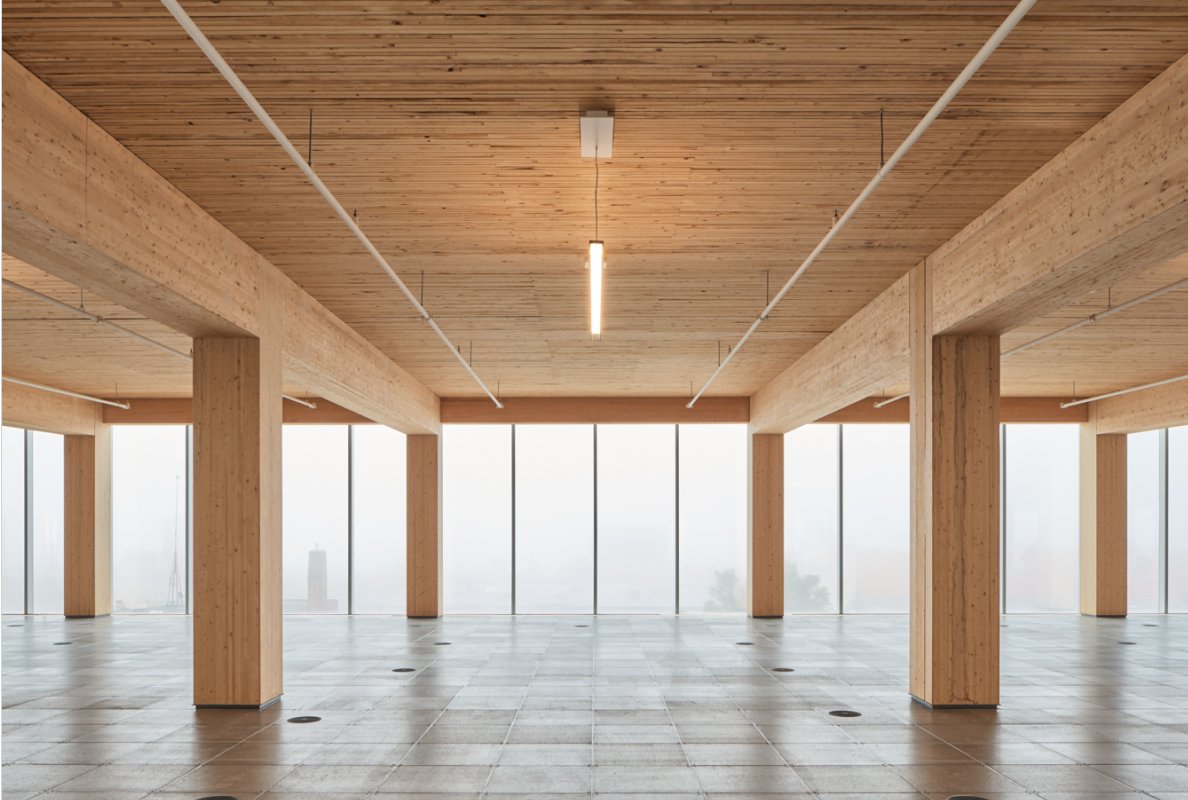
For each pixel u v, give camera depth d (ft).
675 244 26.48
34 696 29.53
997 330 26.43
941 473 27.20
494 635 46.75
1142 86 16.57
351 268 28.84
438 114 17.84
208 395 27.14
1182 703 28.40
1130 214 16.92
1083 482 59.82
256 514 26.96
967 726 24.88
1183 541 63.72
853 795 18.56
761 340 40.81
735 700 28.63
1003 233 22.36
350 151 19.61
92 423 57.88
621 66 16.02
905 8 14.20
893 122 18.22
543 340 40.78
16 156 15.55
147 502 64.23
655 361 46.24
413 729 24.44
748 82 16.58
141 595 63.87
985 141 19.06
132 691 30.45
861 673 34.12
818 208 23.35
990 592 27.12
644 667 35.65
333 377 35.24
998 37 12.26
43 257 18.57
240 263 25.73
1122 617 57.72
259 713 26.45
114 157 18.84
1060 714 26.58
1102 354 42.65
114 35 14.85
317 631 48.78
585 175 21.04
